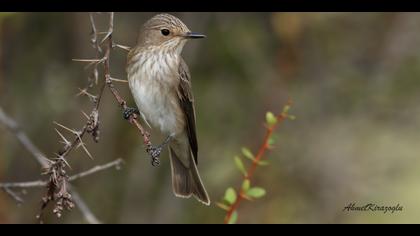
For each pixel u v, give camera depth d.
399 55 13.76
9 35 12.84
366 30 13.66
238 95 13.44
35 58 13.12
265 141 7.96
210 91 13.45
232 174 12.98
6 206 11.74
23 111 13.05
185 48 13.03
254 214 12.77
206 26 13.08
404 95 13.87
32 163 12.97
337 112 13.84
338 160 13.45
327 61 13.58
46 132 13.04
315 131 13.60
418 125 13.80
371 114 13.96
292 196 13.08
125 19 12.81
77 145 6.81
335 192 13.21
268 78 13.33
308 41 13.30
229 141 13.27
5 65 12.85
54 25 13.03
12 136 12.73
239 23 13.20
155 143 13.23
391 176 13.37
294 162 13.37
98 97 6.70
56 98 12.98
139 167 13.22
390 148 13.64
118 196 13.34
